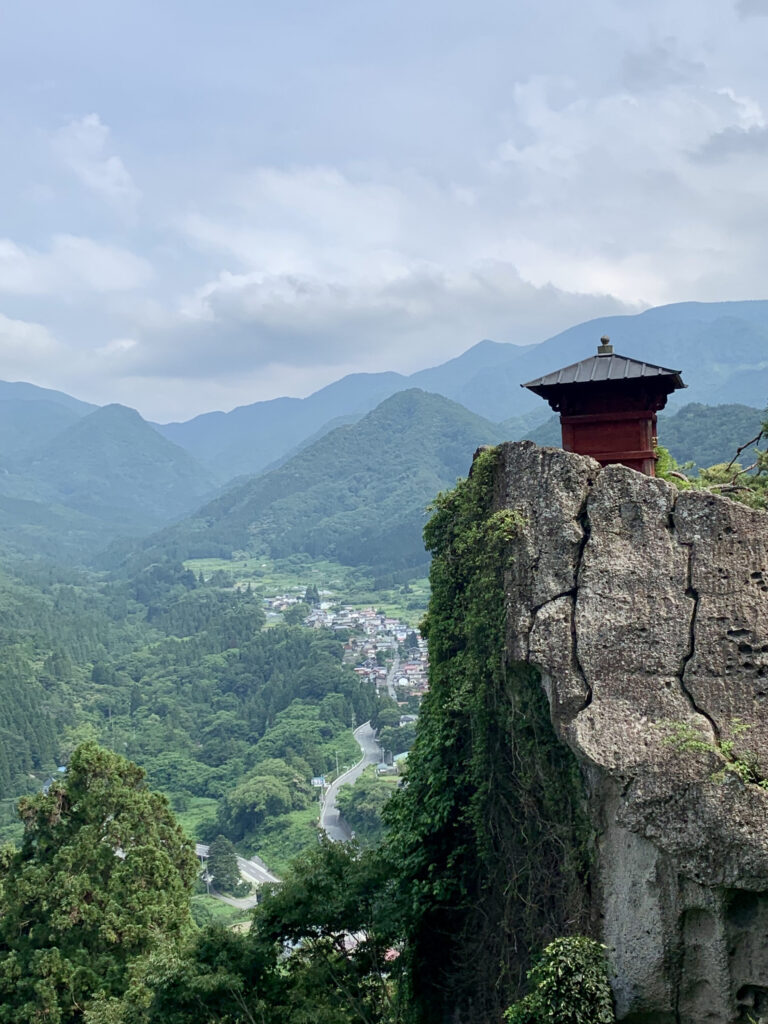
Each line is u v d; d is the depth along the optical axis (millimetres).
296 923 22391
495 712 19781
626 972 16156
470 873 21031
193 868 35438
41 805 33625
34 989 29312
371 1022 22750
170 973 22266
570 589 18016
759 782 15461
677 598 17109
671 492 17781
